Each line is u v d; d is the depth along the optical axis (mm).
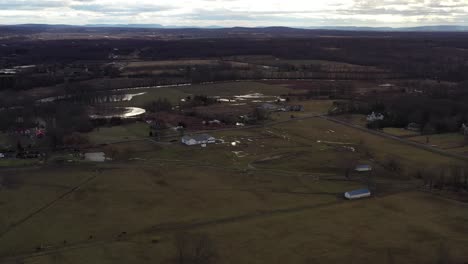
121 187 126875
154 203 116688
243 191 126000
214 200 119250
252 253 91750
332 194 125000
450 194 124375
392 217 109500
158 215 109500
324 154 160125
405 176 138250
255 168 145500
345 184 132500
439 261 88562
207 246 93750
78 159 150875
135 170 141625
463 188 128125
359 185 131750
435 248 94188
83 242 95688
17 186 126188
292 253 92000
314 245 95312
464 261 88750
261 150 165125
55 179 132125
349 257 90688
